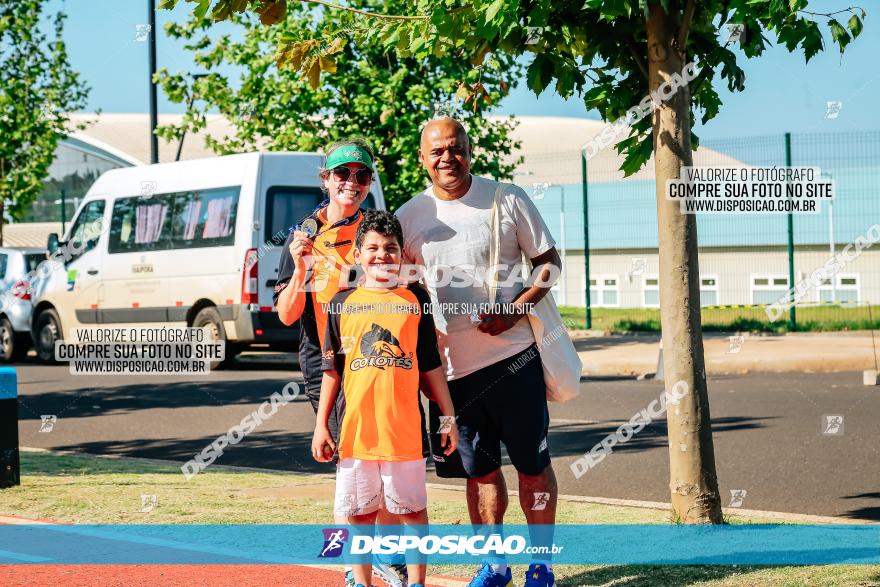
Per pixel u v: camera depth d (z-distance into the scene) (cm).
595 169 2823
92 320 2022
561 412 1255
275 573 560
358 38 667
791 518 689
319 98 1903
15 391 813
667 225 644
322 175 545
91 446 1070
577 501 761
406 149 1869
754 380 1544
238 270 1773
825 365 1686
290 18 1858
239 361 2072
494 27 603
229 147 2045
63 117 2442
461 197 538
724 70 678
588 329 2361
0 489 799
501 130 1970
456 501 765
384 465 490
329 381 506
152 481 843
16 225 4016
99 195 2039
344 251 536
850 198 2238
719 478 855
